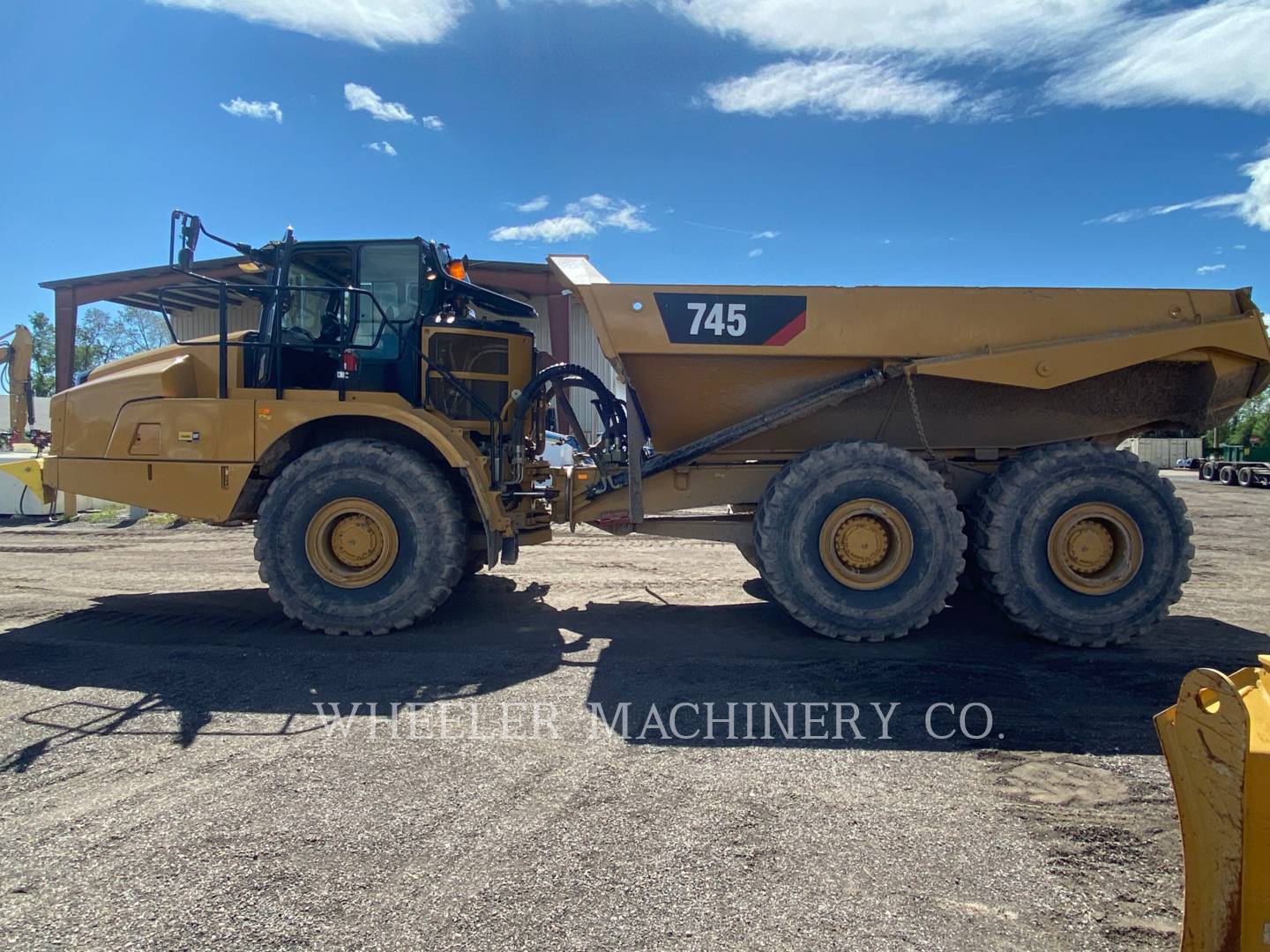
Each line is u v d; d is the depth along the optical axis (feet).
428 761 10.94
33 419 32.65
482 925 7.38
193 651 16.21
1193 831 5.67
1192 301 17.29
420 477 17.58
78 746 11.46
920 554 16.93
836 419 18.81
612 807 9.64
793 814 9.50
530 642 17.07
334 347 18.69
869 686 14.06
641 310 17.13
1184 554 16.93
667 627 18.49
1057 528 16.99
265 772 10.59
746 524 19.10
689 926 7.37
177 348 19.25
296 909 7.61
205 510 17.89
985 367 16.85
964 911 7.65
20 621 18.85
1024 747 11.54
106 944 7.12
